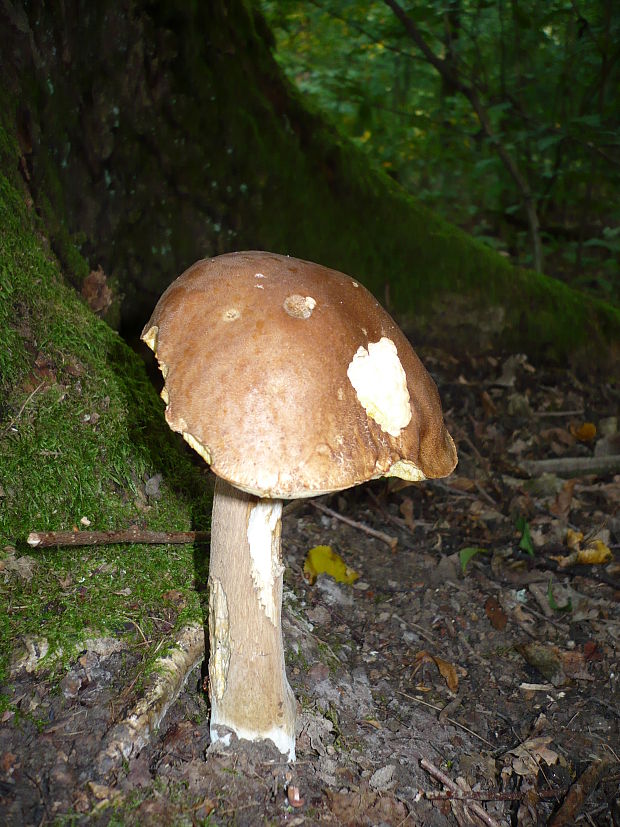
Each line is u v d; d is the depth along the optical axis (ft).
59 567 1.17
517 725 1.28
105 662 1.07
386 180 2.26
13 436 1.23
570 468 2.02
